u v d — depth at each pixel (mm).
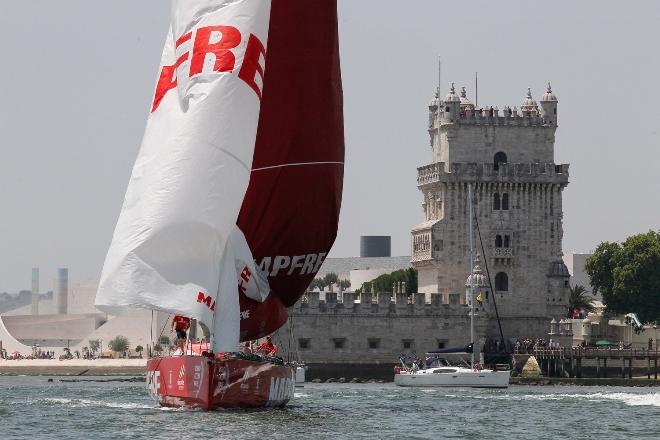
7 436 162750
